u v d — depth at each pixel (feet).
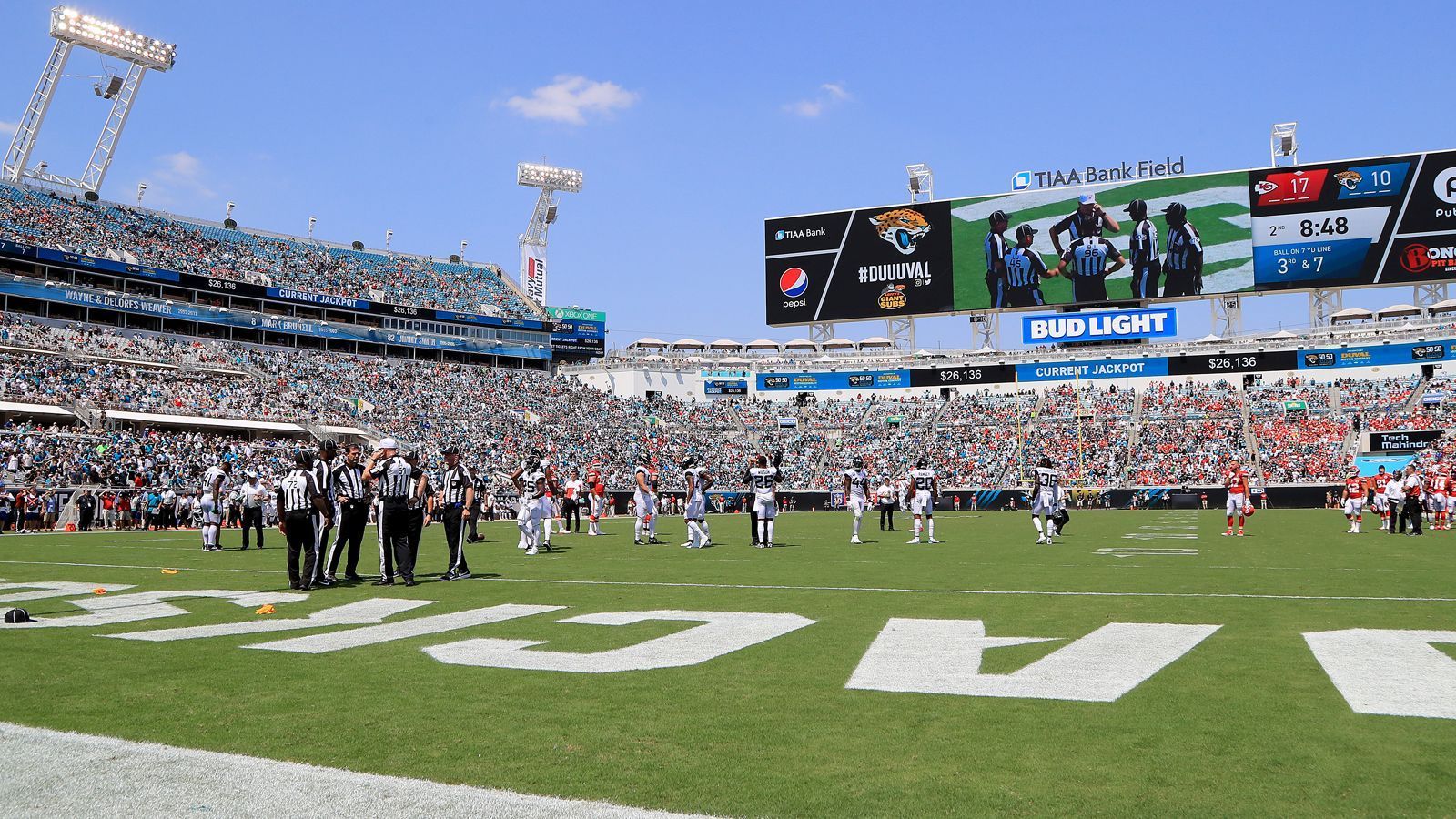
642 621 30.76
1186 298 177.37
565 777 14.80
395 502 42.45
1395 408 178.50
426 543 78.54
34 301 166.09
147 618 32.30
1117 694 19.60
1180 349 197.06
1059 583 41.50
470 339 222.28
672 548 70.13
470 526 79.56
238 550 71.46
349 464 44.09
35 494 110.63
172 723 18.08
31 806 13.65
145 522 112.78
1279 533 82.64
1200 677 21.15
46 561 58.08
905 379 211.61
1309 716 17.66
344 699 19.92
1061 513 77.82
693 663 23.45
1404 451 164.96
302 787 14.40
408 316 212.84
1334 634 26.63
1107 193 180.34
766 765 15.29
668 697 19.89
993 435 198.08
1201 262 175.32
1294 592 37.45
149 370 164.66
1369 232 167.43
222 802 13.80
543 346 232.94
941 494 176.14
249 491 75.15
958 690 20.24
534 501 64.90
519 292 250.37
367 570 52.31
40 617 32.60
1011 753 15.78
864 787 14.21
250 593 39.60
